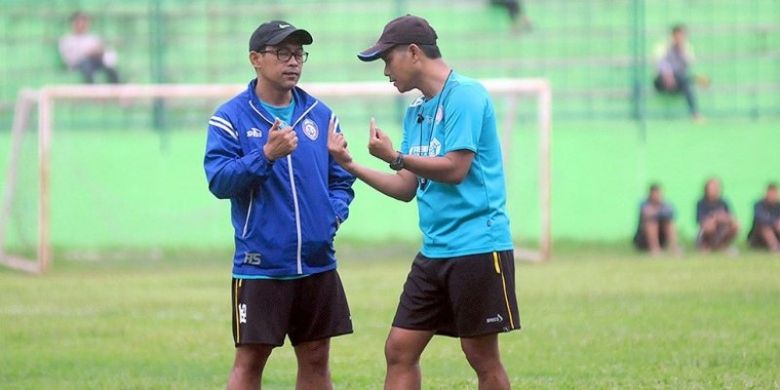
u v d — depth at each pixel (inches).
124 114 3238.2
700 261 2600.9
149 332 1681.8
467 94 944.9
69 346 1565.0
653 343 1510.8
